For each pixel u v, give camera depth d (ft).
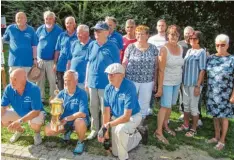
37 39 19.77
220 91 15.84
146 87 16.35
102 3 35.60
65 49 18.84
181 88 17.46
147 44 16.29
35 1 35.47
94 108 16.28
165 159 15.28
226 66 15.64
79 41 17.58
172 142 16.81
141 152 15.71
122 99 14.17
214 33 33.83
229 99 15.92
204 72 16.60
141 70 16.14
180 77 16.61
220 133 17.95
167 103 16.56
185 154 15.84
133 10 34.35
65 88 15.34
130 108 14.08
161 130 17.02
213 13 34.27
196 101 17.13
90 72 15.93
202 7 34.37
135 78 16.24
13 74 14.32
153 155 15.52
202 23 34.30
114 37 18.78
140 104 16.55
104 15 33.78
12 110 15.76
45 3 35.42
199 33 16.52
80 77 17.57
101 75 15.62
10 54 19.42
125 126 14.32
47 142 16.01
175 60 16.05
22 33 19.10
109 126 14.61
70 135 16.55
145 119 18.97
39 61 19.97
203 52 16.39
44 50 19.65
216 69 15.81
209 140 17.12
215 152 16.14
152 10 35.76
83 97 15.21
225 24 34.14
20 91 14.70
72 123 15.37
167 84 16.35
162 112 16.80
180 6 34.96
